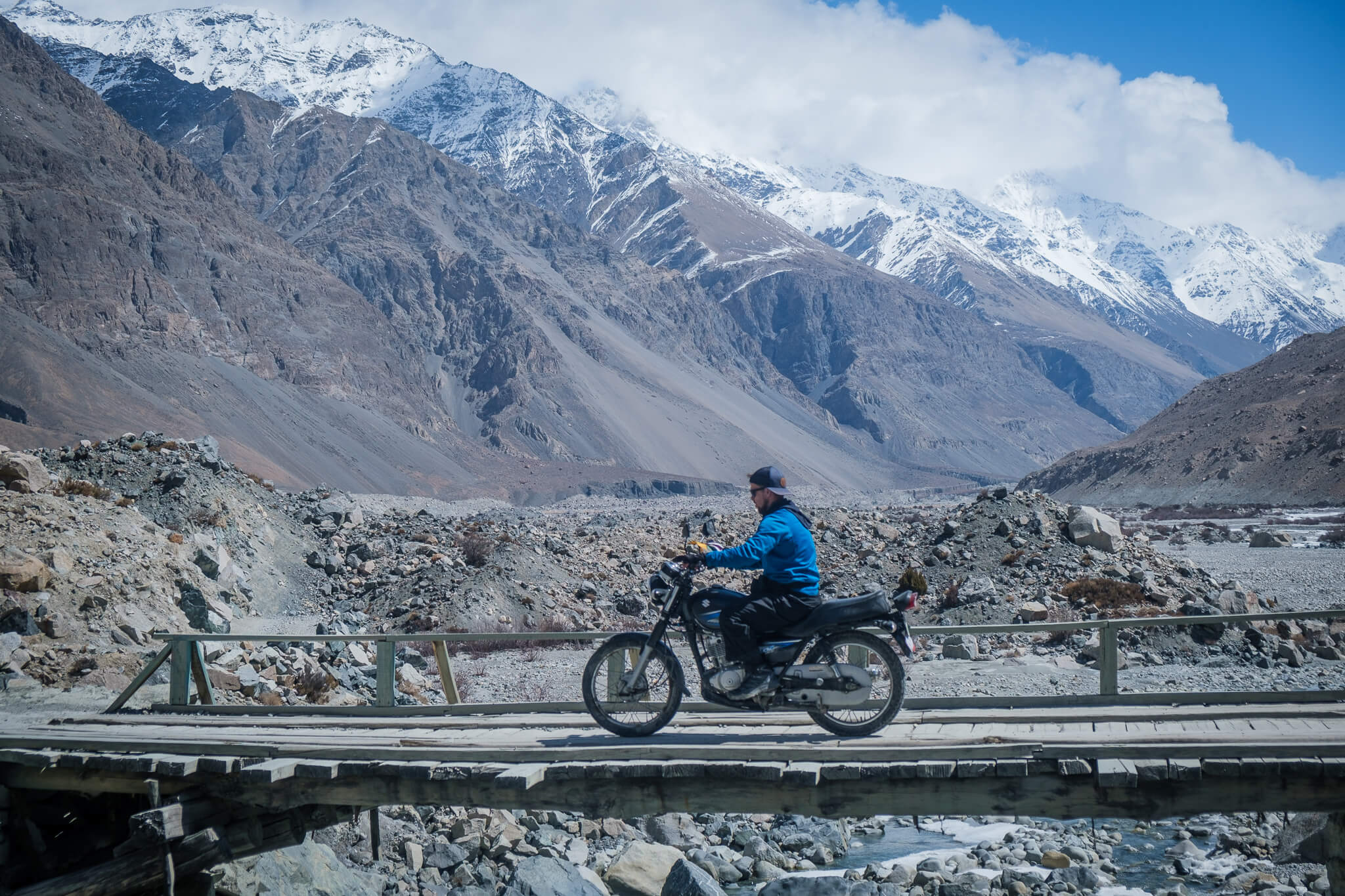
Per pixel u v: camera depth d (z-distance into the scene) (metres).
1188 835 15.22
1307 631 28.64
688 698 14.09
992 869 14.14
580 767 8.93
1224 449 160.00
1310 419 156.88
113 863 10.21
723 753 8.92
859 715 10.45
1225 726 9.53
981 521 37.50
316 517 39.19
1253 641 27.69
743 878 13.89
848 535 41.56
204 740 10.36
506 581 34.00
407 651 27.12
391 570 34.94
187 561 23.95
